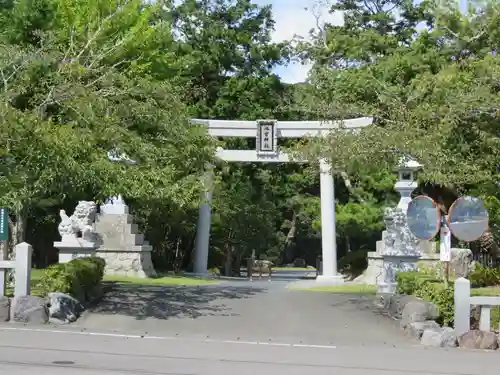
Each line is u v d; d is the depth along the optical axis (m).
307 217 46.84
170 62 27.28
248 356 11.25
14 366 9.31
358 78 23.78
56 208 28.50
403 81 24.61
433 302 14.70
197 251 31.42
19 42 19.92
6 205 16.36
